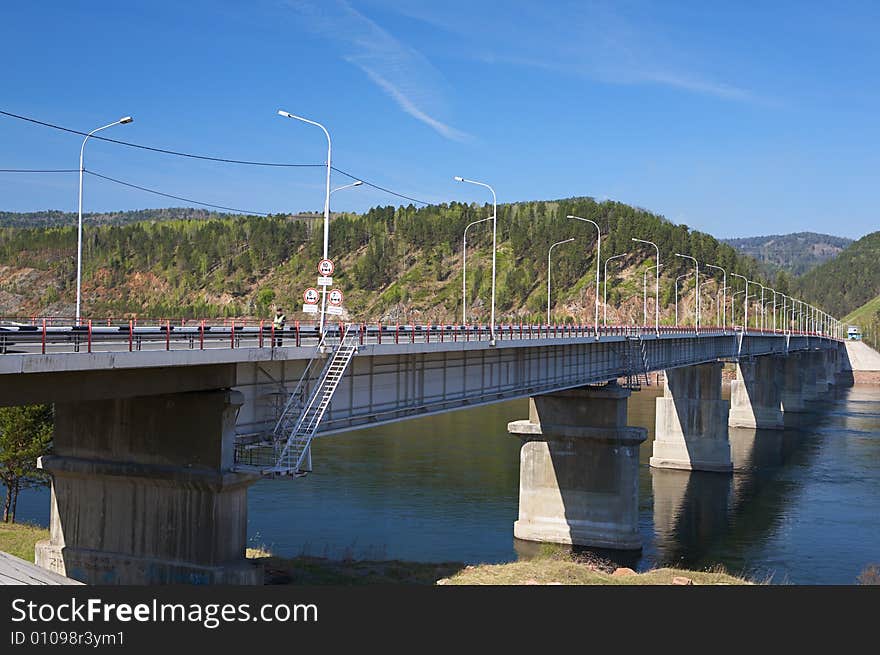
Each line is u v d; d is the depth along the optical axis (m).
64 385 23.84
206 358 26.22
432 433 98.12
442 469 75.50
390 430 100.50
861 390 197.50
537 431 57.47
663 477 84.62
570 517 56.62
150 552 30.33
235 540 29.94
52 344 23.44
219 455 29.16
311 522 56.44
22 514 58.25
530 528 56.91
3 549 41.56
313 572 37.78
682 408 90.50
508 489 68.00
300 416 31.16
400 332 38.50
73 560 31.20
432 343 38.34
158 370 26.80
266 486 67.75
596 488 56.34
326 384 32.00
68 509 31.98
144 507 30.56
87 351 23.80
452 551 50.72
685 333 83.88
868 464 90.88
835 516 65.44
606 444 56.25
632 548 55.12
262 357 28.97
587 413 57.38
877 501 71.19
